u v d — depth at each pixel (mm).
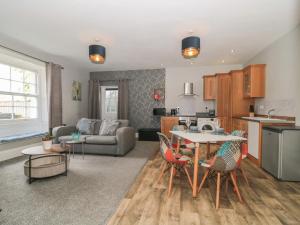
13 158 3701
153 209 1919
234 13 2586
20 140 3859
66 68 5418
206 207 1966
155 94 6355
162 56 4824
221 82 5191
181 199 2133
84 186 2453
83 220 1728
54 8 2457
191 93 5820
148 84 6414
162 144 2408
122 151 3900
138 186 2469
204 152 4168
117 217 1779
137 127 6539
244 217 1791
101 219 1741
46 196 2176
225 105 5164
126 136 4129
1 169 3082
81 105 6246
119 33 3299
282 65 3436
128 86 6484
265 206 1994
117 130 4051
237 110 4895
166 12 2559
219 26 3002
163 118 5656
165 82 6277
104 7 2432
